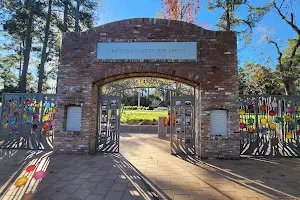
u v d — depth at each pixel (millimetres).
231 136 7625
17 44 18812
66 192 4449
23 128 8977
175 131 8500
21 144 8930
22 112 9023
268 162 7176
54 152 8070
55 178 5316
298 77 13086
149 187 4832
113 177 5473
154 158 7641
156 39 8094
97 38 8312
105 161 7090
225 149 7598
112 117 8844
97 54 8234
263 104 8406
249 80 16500
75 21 15094
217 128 7773
